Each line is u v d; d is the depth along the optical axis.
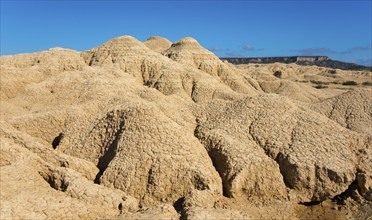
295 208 17.38
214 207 16.38
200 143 20.00
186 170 17.25
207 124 22.39
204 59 51.72
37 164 17.09
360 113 27.69
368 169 18.23
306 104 30.56
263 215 16.36
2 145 17.45
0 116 26.70
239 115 22.52
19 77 35.66
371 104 28.39
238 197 17.28
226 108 23.95
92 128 20.72
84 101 29.28
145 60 46.28
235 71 58.53
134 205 15.77
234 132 21.03
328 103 29.88
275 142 19.98
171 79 42.94
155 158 17.62
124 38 49.31
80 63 45.44
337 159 18.58
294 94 54.75
